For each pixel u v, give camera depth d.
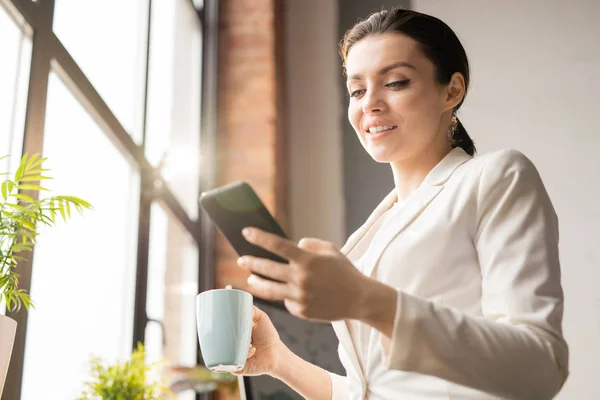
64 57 2.44
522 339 0.88
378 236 1.13
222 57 4.25
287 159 4.23
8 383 1.94
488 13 4.13
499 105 3.94
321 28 4.45
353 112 1.22
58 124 2.40
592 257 3.57
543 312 0.93
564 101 3.89
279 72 4.29
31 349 2.13
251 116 4.10
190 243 3.75
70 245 2.41
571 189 3.71
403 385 1.03
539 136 3.85
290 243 0.82
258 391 2.14
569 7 4.06
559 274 0.98
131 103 3.09
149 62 3.28
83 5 2.70
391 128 1.17
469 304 1.02
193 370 3.08
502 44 4.05
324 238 4.05
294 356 1.31
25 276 2.05
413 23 1.20
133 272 2.94
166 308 3.29
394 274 1.07
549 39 4.02
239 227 0.98
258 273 0.86
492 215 1.03
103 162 2.74
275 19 4.32
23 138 2.14
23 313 2.04
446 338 0.86
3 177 2.05
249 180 3.97
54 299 2.28
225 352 1.06
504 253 0.99
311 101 4.33
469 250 1.04
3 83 2.11
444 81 1.21
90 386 2.22
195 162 3.96
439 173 1.15
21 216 1.53
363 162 4.15
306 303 0.83
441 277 1.04
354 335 1.11
